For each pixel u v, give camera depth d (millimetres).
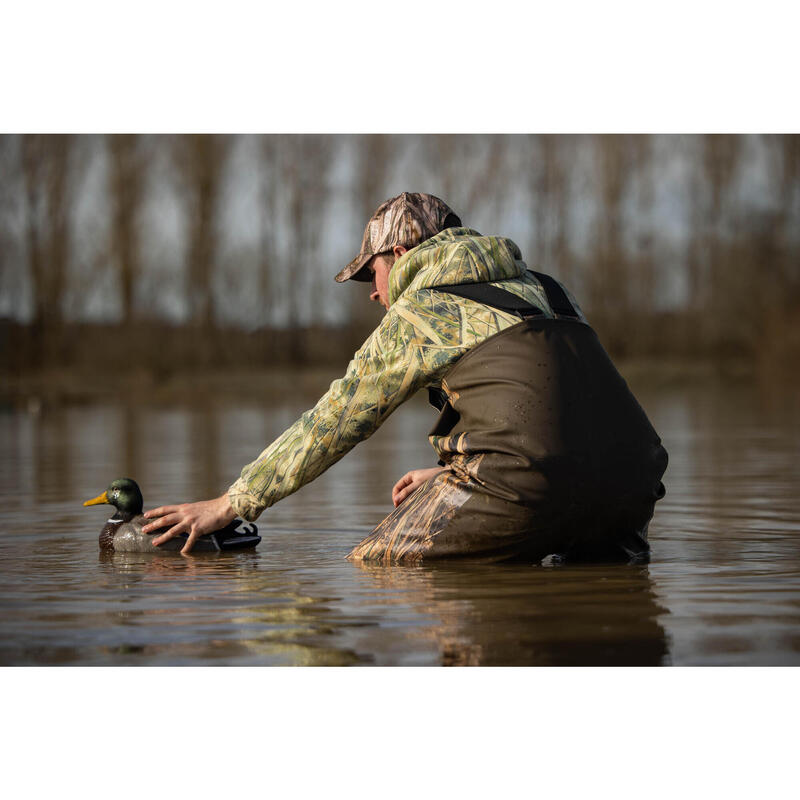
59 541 10141
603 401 8250
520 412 8133
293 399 58062
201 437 29016
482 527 8227
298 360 83938
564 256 85500
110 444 26391
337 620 6398
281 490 8898
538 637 5938
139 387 75500
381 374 8570
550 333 8359
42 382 78625
